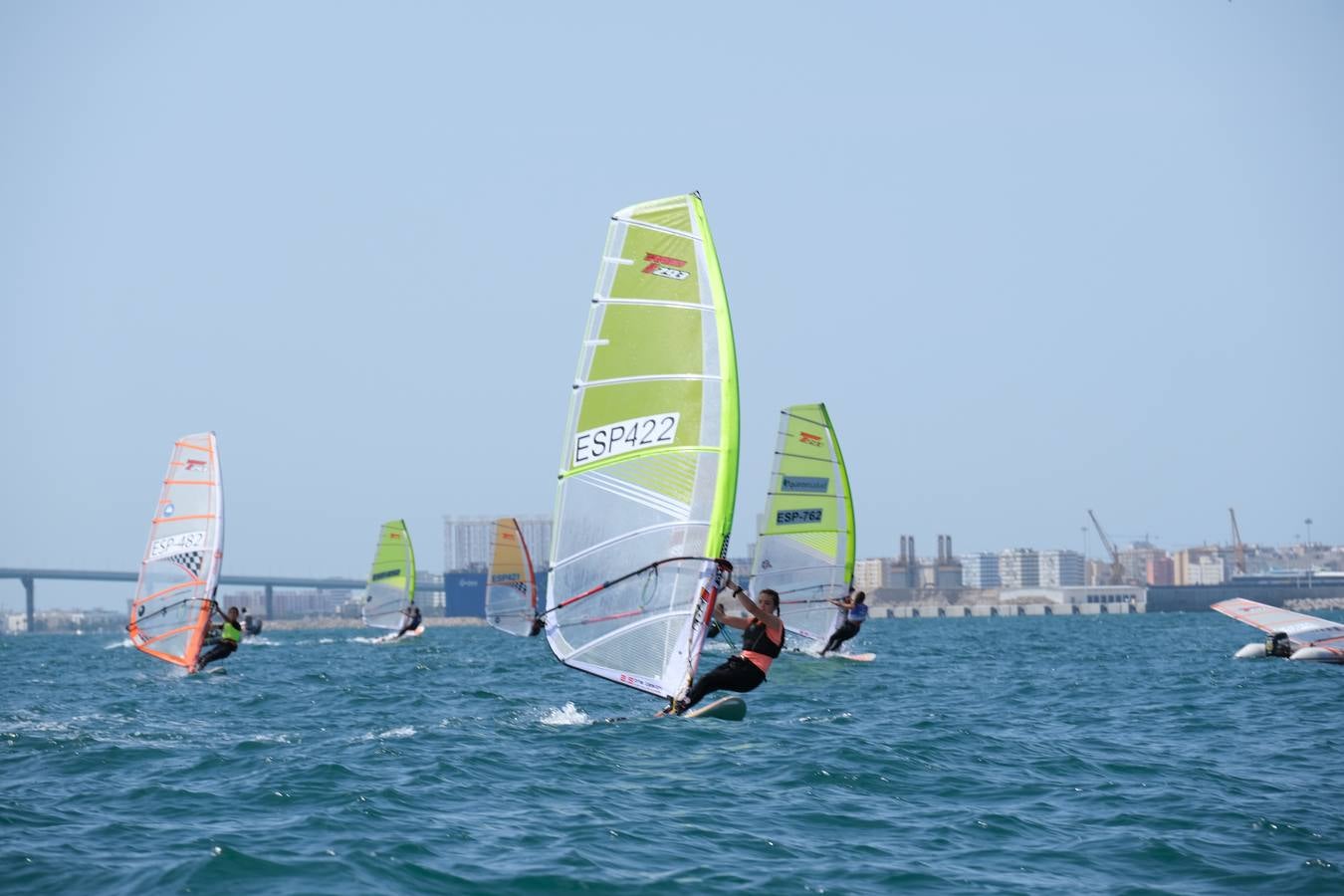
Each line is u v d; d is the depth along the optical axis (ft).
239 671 353.10
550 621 180.75
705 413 173.78
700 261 175.73
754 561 350.43
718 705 183.83
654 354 176.65
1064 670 325.62
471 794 132.26
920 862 108.37
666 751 159.22
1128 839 116.47
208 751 165.99
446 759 152.35
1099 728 193.67
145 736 183.32
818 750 160.66
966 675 305.32
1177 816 126.00
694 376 174.60
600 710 214.48
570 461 180.34
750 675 183.01
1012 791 138.51
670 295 176.55
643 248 178.50
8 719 211.20
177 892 96.12
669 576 175.52
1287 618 343.05
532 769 146.72
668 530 175.42
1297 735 182.50
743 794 133.90
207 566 314.14
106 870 102.83
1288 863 108.37
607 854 108.27
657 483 176.04
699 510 173.58
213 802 129.70
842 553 353.10
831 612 353.72
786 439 352.28
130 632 313.32
